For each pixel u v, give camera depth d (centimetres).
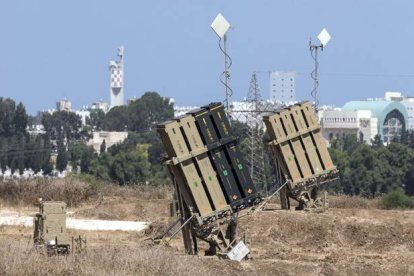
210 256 15738
